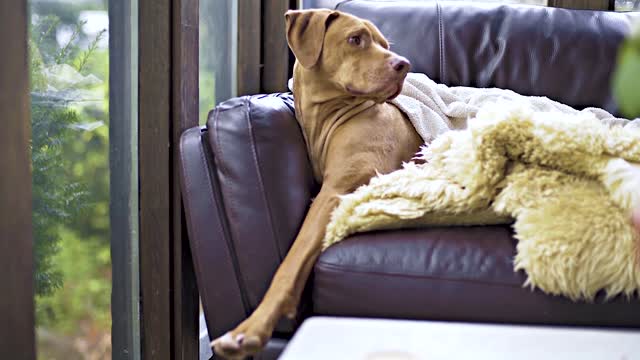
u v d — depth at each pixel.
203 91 2.04
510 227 1.39
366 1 2.17
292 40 1.65
